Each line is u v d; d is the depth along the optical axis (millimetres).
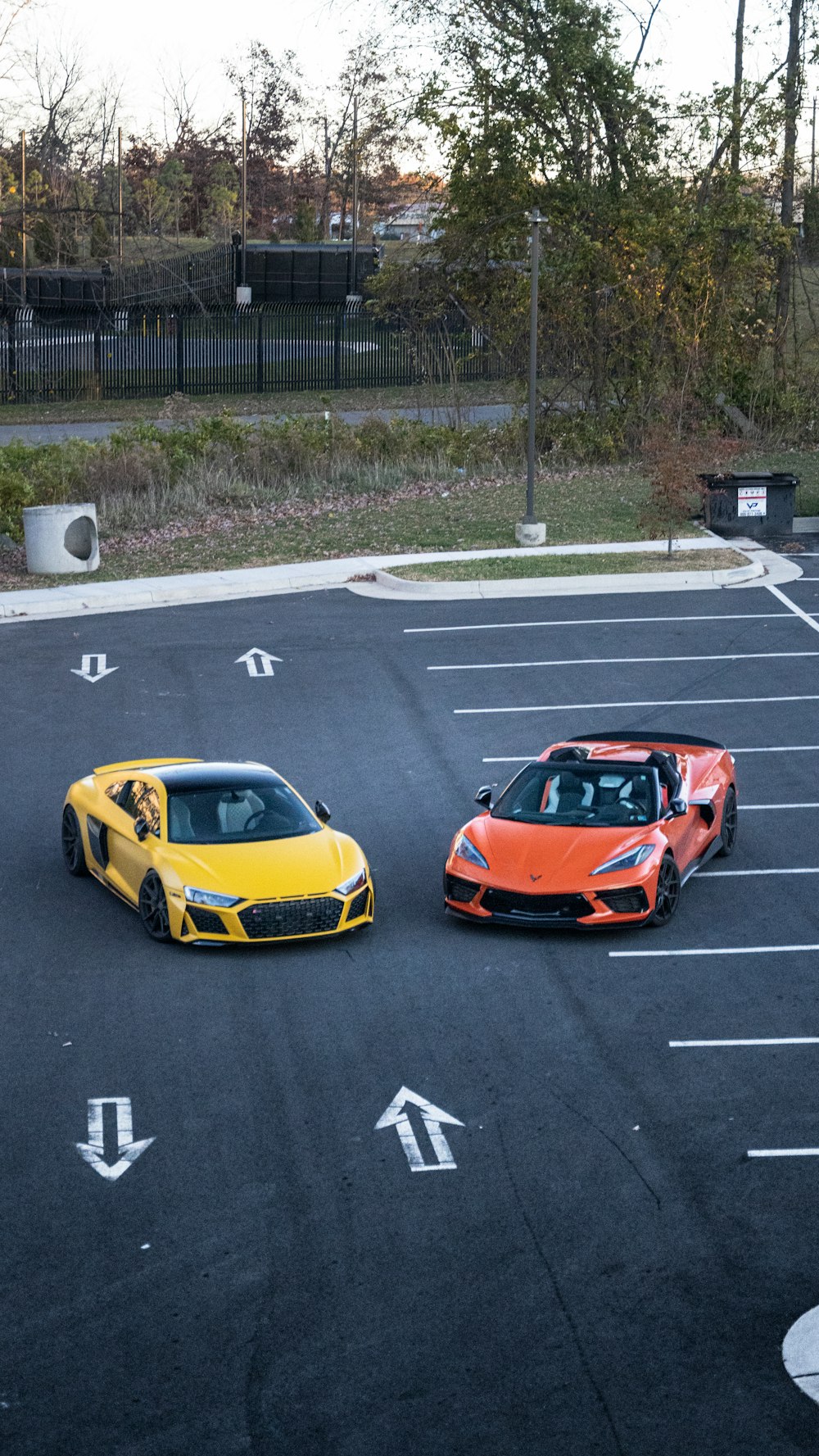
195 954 11500
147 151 99375
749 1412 5832
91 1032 9922
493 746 17359
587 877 11727
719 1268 6926
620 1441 5656
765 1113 8648
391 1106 8750
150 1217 7434
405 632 22719
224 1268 6930
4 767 16594
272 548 28734
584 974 11055
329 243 90000
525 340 41156
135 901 12086
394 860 13812
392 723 18250
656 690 19625
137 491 33656
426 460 37594
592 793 12836
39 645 22094
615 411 40250
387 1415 5820
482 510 32250
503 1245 7152
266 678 20219
